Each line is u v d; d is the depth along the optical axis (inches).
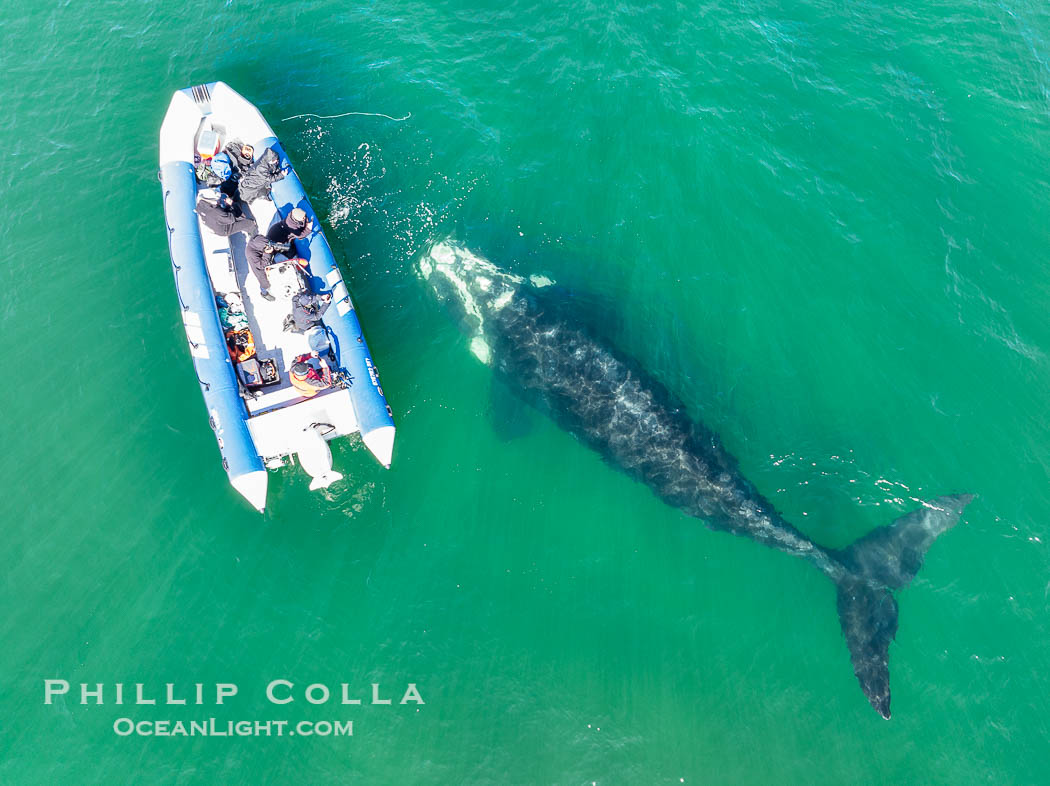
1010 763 438.0
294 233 543.8
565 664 464.4
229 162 561.6
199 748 440.5
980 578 484.1
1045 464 519.8
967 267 596.4
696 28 711.7
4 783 430.9
